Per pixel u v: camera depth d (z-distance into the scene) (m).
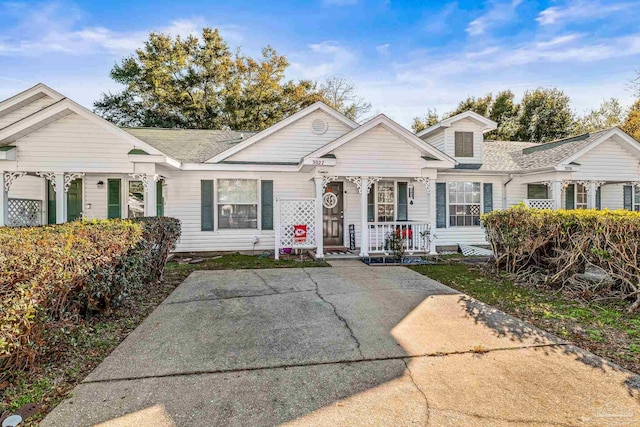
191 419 2.37
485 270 8.03
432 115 34.12
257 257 10.15
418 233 10.02
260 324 4.36
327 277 7.25
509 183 12.59
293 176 11.25
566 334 3.96
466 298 5.57
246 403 2.56
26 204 10.00
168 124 26.98
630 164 11.83
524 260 7.41
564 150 12.16
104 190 10.66
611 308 4.95
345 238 11.44
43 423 2.31
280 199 9.88
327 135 11.57
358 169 9.70
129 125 27.05
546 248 6.87
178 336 3.95
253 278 7.14
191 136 13.18
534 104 28.08
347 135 9.51
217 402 2.57
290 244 9.96
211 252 10.85
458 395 2.65
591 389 2.72
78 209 10.49
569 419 2.34
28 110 10.64
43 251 3.22
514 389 2.73
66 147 8.62
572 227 6.08
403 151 9.87
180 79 27.08
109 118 26.91
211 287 6.35
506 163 13.12
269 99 27.61
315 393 2.70
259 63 28.22
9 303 2.51
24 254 3.03
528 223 6.91
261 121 27.73
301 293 5.91
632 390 2.70
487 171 12.12
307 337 3.90
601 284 5.64
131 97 27.05
